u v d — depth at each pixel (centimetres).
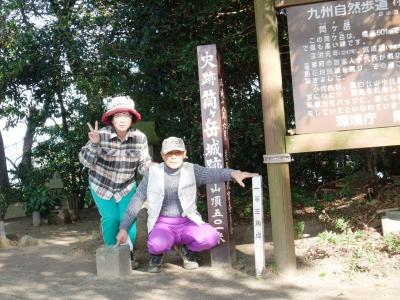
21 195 1067
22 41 945
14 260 483
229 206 423
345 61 381
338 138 379
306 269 397
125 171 427
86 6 889
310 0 379
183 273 405
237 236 561
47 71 1030
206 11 637
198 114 711
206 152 418
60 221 780
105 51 816
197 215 413
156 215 405
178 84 693
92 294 356
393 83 377
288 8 386
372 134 375
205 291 354
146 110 784
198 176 411
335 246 445
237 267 414
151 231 405
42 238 628
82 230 686
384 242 437
